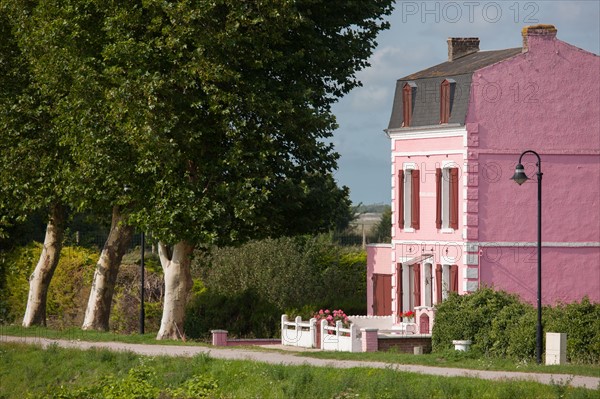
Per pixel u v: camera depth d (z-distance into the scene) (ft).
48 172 175.22
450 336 156.97
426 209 193.16
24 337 167.94
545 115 187.21
